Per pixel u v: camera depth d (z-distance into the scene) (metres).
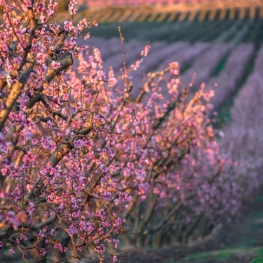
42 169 10.02
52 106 10.65
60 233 16.06
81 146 10.38
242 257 24.11
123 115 15.70
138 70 77.00
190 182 24.70
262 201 42.38
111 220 10.94
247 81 79.62
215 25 131.00
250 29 123.19
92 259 19.33
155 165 17.97
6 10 10.38
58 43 10.61
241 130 45.75
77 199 10.82
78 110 10.36
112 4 156.25
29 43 9.31
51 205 10.91
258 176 40.38
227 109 69.56
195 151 24.66
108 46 100.12
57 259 15.94
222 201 30.55
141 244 25.36
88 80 14.42
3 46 9.39
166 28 128.50
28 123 9.22
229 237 31.75
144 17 142.12
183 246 28.28
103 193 11.21
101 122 10.84
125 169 14.28
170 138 19.20
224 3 151.12
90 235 10.67
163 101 53.59
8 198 10.03
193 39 114.19
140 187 14.65
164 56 93.69
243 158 36.84
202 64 89.00
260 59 90.38
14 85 9.25
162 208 27.06
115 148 14.99
